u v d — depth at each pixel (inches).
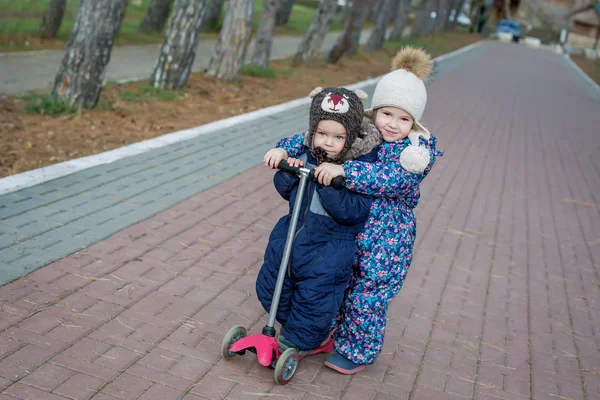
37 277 180.2
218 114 434.9
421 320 193.3
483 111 649.0
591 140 579.8
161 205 248.1
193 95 476.1
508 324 200.2
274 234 149.5
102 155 295.7
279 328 172.6
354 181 136.9
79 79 377.1
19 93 431.2
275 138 379.9
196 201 259.3
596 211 347.6
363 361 153.6
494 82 927.7
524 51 1813.5
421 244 257.9
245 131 385.1
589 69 1558.8
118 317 166.7
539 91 911.0
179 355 154.1
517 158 454.9
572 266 260.2
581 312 217.8
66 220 220.5
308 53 774.5
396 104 139.3
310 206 142.4
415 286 216.7
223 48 543.8
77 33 375.6
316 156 141.5
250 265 210.1
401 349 174.2
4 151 294.7
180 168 296.5
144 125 375.6
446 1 1929.1
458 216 301.9
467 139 494.9
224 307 180.7
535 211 330.6
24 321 157.9
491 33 2354.8
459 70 1008.2
